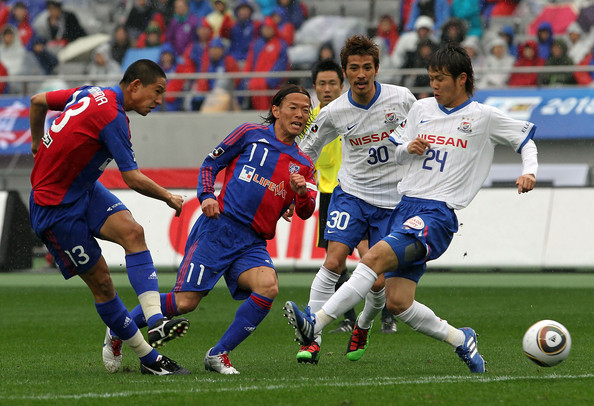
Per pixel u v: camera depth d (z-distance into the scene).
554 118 58.00
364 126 22.27
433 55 18.86
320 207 28.64
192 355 23.20
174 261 49.84
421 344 25.53
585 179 57.56
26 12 70.44
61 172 17.53
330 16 68.81
